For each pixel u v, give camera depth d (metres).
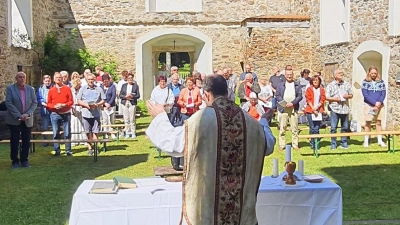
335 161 7.93
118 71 15.81
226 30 16.00
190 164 2.92
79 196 3.71
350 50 12.12
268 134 3.13
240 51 15.98
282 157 8.34
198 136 2.89
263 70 14.35
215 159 2.89
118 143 10.15
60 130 9.43
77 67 14.69
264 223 3.91
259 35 14.30
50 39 14.51
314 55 14.19
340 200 3.95
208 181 2.89
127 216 3.74
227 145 2.90
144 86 16.03
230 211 2.91
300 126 11.85
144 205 3.76
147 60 16.27
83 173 7.33
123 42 15.80
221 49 16.05
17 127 7.77
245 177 2.96
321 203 3.94
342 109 8.95
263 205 3.90
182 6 16.17
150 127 3.08
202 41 16.03
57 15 15.62
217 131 2.89
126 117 10.80
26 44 12.97
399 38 10.14
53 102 8.66
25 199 5.90
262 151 3.04
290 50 14.40
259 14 15.91
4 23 11.03
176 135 2.97
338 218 3.92
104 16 15.70
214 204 2.89
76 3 15.63
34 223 4.98
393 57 10.41
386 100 10.65
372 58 11.81
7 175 7.25
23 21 13.11
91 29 15.70
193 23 15.93
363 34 11.52
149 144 9.96
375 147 9.19
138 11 15.76
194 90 8.80
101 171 7.45
